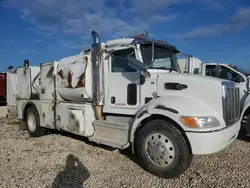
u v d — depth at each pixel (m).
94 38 5.12
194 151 3.55
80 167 4.20
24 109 7.21
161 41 4.98
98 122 5.00
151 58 4.71
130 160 4.57
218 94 3.75
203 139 3.49
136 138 4.18
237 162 4.46
